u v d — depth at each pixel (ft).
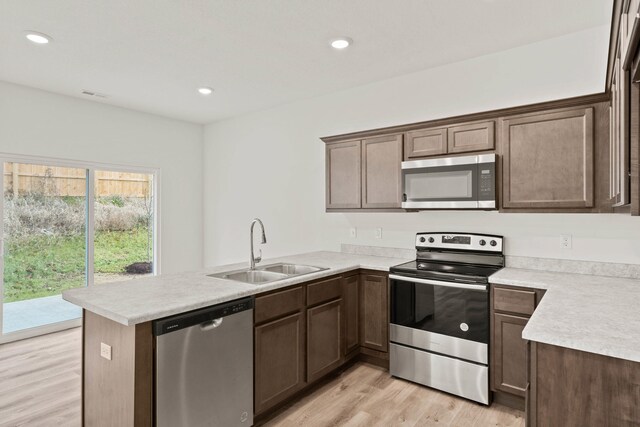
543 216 9.12
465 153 9.21
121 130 14.84
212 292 6.74
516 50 9.59
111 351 5.84
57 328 13.08
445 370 8.59
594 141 7.62
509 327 7.80
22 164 12.46
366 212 11.65
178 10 7.77
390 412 7.95
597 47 8.55
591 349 4.29
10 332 12.10
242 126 16.03
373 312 9.98
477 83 10.17
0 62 10.38
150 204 16.06
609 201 7.45
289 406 8.18
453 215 10.48
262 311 7.31
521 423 7.48
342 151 11.38
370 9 7.75
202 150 17.78
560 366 4.59
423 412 7.93
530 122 8.31
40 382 9.20
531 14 7.99
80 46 9.42
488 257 9.64
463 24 8.39
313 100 13.64
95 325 6.19
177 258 16.78
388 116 11.82
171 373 5.73
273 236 14.94
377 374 9.73
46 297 13.04
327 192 11.75
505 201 8.64
